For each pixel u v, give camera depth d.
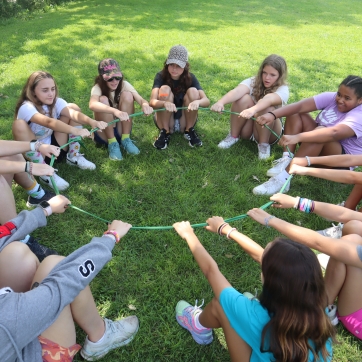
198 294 2.40
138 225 2.95
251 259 2.68
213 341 2.16
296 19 10.80
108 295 2.38
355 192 2.88
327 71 6.30
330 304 2.12
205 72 5.80
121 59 6.26
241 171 3.59
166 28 8.82
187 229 2.17
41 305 1.44
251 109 3.42
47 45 6.93
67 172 3.44
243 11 11.67
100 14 10.41
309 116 3.52
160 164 3.64
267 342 1.53
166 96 3.66
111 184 3.37
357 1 14.68
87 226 2.89
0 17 10.66
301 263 1.43
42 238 2.77
